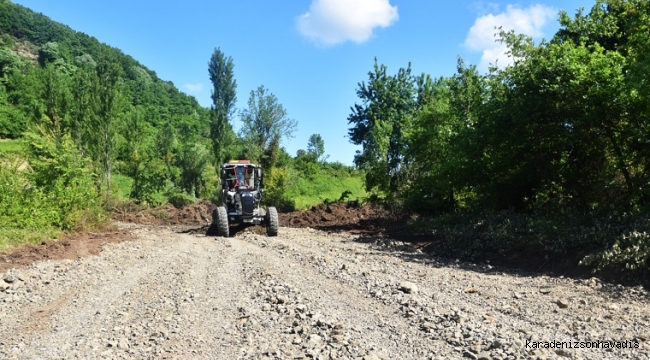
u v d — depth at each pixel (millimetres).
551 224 10625
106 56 26516
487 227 11930
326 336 5211
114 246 12836
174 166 36656
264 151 33812
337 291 7367
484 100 14766
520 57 13016
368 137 21484
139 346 5211
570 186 12625
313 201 35781
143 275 9039
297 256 10781
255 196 17391
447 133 15812
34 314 6602
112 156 25922
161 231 18719
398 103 31250
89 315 6469
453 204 17828
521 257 10047
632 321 5703
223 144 38562
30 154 15133
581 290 7398
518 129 12438
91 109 25219
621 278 7793
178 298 7172
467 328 5367
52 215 13531
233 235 16828
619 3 12719
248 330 5641
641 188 10477
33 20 120625
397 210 19609
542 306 6508
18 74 65375
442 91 19688
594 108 10906
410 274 8922
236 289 7793
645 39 11102
